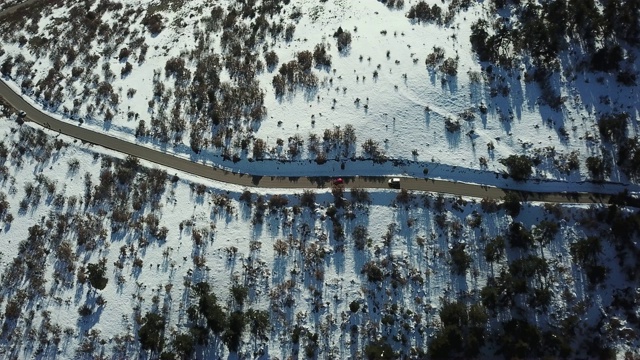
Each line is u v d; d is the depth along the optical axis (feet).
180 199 186.70
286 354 162.09
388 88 195.62
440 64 198.80
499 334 160.56
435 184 181.47
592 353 158.61
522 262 163.94
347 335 163.53
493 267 168.76
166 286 172.14
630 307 163.02
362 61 203.51
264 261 173.78
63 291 175.32
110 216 186.50
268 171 189.47
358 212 178.40
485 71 196.34
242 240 177.37
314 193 182.09
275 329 164.86
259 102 202.08
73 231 185.47
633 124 185.06
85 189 193.06
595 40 199.31
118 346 165.99
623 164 179.63
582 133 184.85
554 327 161.58
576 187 178.81
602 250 169.17
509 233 171.83
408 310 164.86
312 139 190.39
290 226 178.50
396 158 185.47
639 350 158.61
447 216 175.94
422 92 193.67
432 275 168.96
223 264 174.09
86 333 168.76
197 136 198.18
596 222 172.55
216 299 168.76
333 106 195.83
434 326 162.91
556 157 181.88
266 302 168.55
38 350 168.14
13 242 186.39
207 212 182.91
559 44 199.52
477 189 180.04
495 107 190.60
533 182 180.24
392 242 173.88
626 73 192.13
